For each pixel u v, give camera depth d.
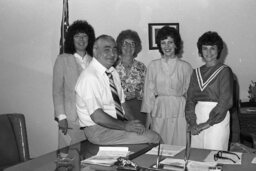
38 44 4.72
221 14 4.41
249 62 4.43
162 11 4.46
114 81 2.94
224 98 2.97
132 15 4.50
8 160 2.75
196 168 1.96
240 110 4.01
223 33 4.43
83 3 4.57
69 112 3.40
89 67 2.81
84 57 3.56
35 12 4.68
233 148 3.41
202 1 4.42
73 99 3.40
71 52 3.61
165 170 1.94
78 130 3.41
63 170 1.98
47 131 4.79
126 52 3.92
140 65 3.97
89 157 2.22
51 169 2.00
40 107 4.78
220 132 2.99
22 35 4.73
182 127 3.49
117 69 3.89
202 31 4.44
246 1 4.38
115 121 2.61
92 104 2.63
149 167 2.00
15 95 4.81
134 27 4.50
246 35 4.41
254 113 3.89
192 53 4.46
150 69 3.60
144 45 4.50
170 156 2.22
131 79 3.90
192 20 4.44
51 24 4.67
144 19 4.48
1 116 2.86
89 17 4.57
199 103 3.10
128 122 2.60
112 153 2.28
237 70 4.45
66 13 4.32
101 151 2.34
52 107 4.77
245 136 3.87
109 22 4.54
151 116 3.62
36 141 4.81
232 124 3.92
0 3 4.72
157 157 2.12
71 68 3.42
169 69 3.52
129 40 3.94
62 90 3.44
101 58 2.78
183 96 3.58
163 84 3.52
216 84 3.03
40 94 4.77
